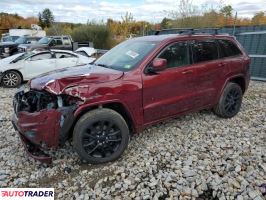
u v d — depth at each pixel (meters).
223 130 4.99
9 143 4.61
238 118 5.64
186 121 5.40
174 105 4.51
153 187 3.32
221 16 18.11
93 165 3.85
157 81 4.19
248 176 3.46
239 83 5.85
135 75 4.01
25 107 3.84
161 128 5.06
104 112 3.71
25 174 3.68
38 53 10.49
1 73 9.84
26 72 10.20
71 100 3.57
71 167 3.81
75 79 3.58
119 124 3.84
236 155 4.00
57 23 36.31
